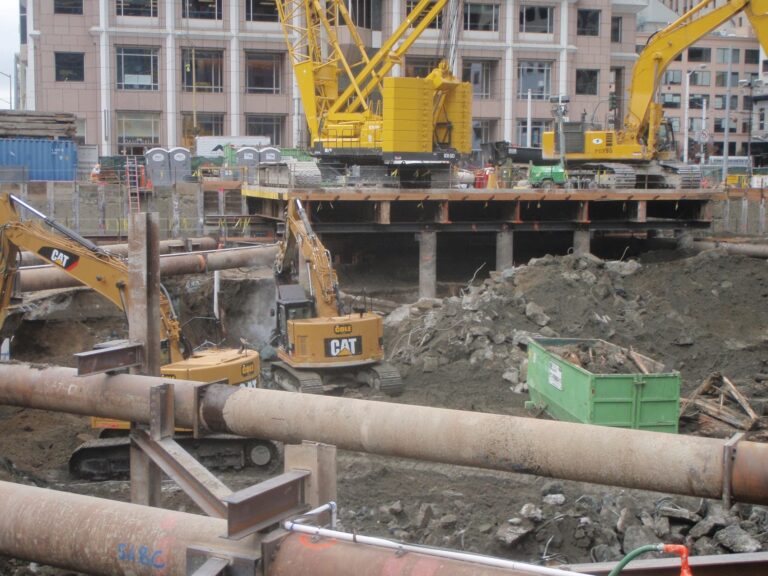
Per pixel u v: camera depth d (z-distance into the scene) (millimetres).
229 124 64500
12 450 18797
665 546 6422
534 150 54500
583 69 70250
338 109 40219
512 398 21500
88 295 30781
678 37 40375
